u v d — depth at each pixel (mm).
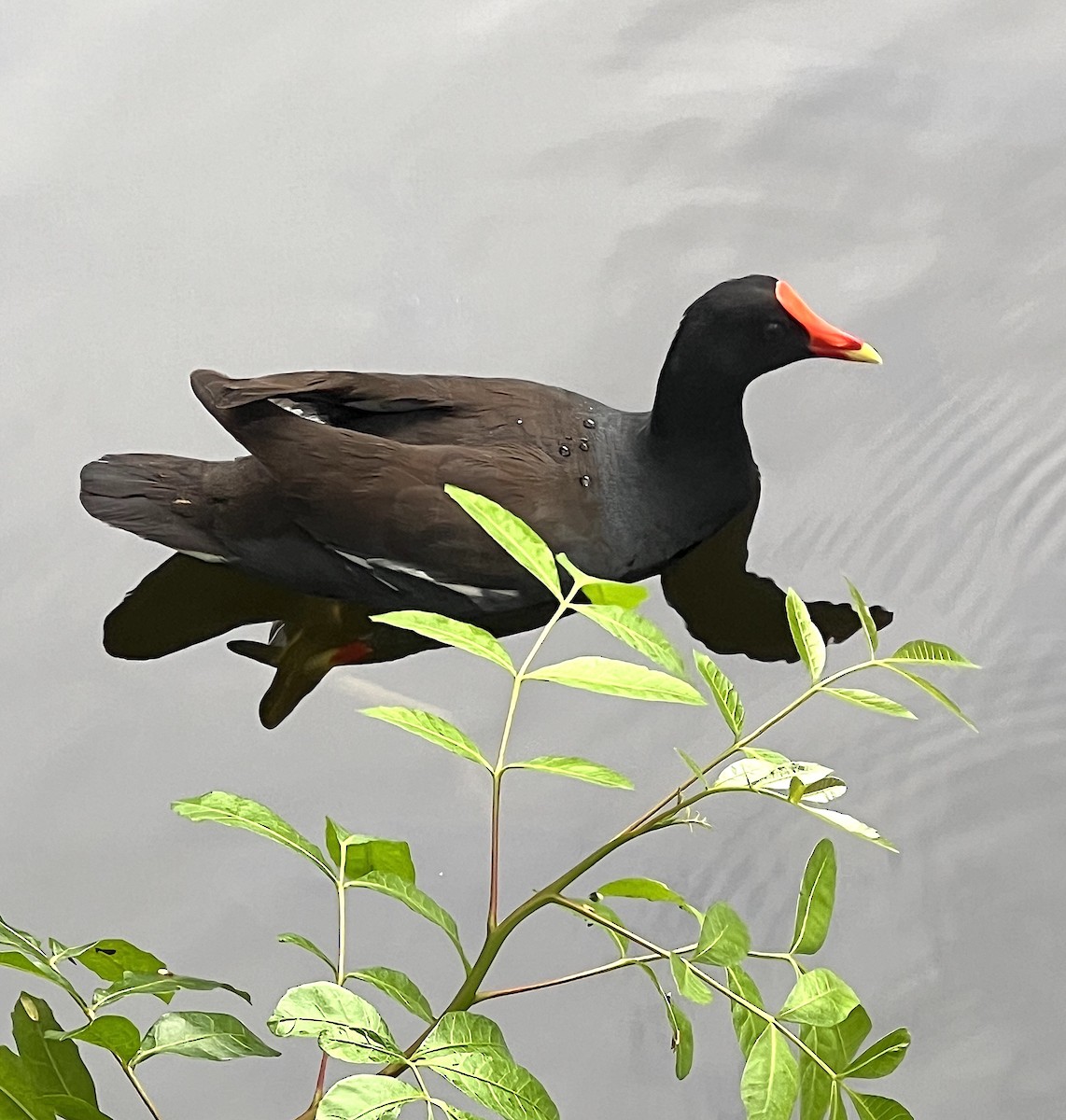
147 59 5656
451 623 1426
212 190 5219
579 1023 2920
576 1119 2744
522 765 1446
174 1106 2832
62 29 5758
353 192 5172
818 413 4391
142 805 3539
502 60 5527
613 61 5469
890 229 4832
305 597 4090
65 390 4652
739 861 3197
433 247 4980
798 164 5051
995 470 4148
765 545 4078
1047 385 4352
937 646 1609
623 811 3354
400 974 1421
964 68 5254
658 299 4750
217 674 3875
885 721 3488
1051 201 4824
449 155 5246
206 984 1510
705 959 1409
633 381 4531
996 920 3076
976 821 3258
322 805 3492
